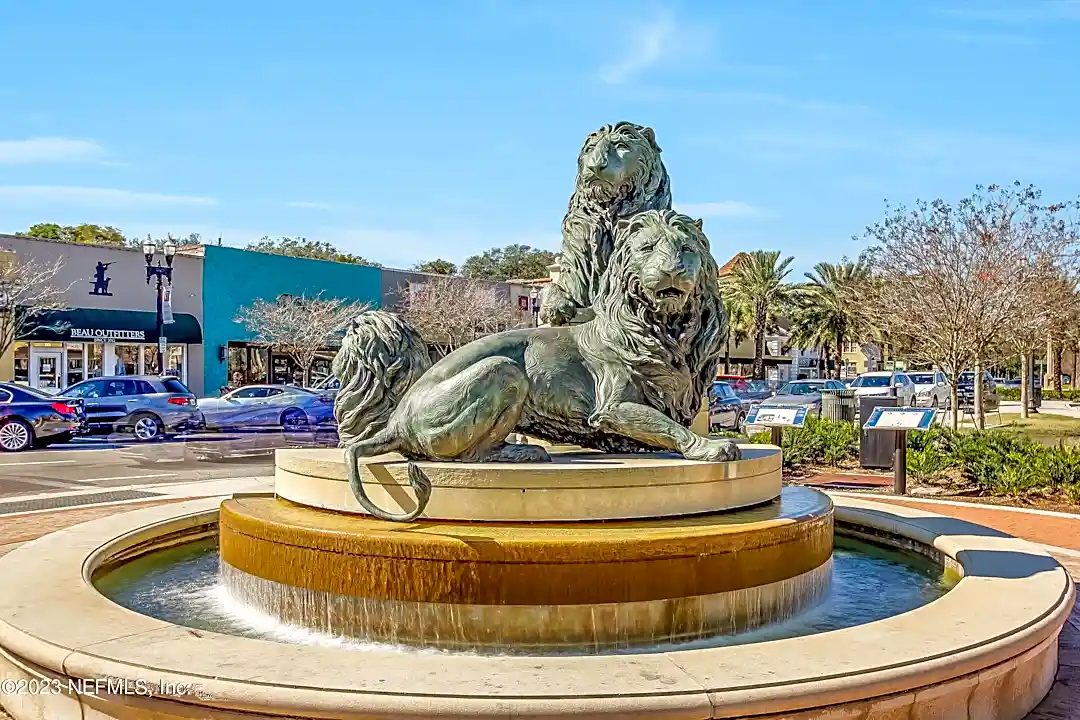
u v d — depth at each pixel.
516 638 4.09
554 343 5.37
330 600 4.38
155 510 7.19
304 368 37.50
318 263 40.03
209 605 5.08
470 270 90.38
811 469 14.68
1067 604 4.36
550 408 5.22
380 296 43.09
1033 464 11.44
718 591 4.34
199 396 35.38
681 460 5.07
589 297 6.43
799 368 71.38
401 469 4.66
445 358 5.19
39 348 31.00
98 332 31.70
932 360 24.81
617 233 5.33
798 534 4.74
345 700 2.96
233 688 3.06
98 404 20.83
